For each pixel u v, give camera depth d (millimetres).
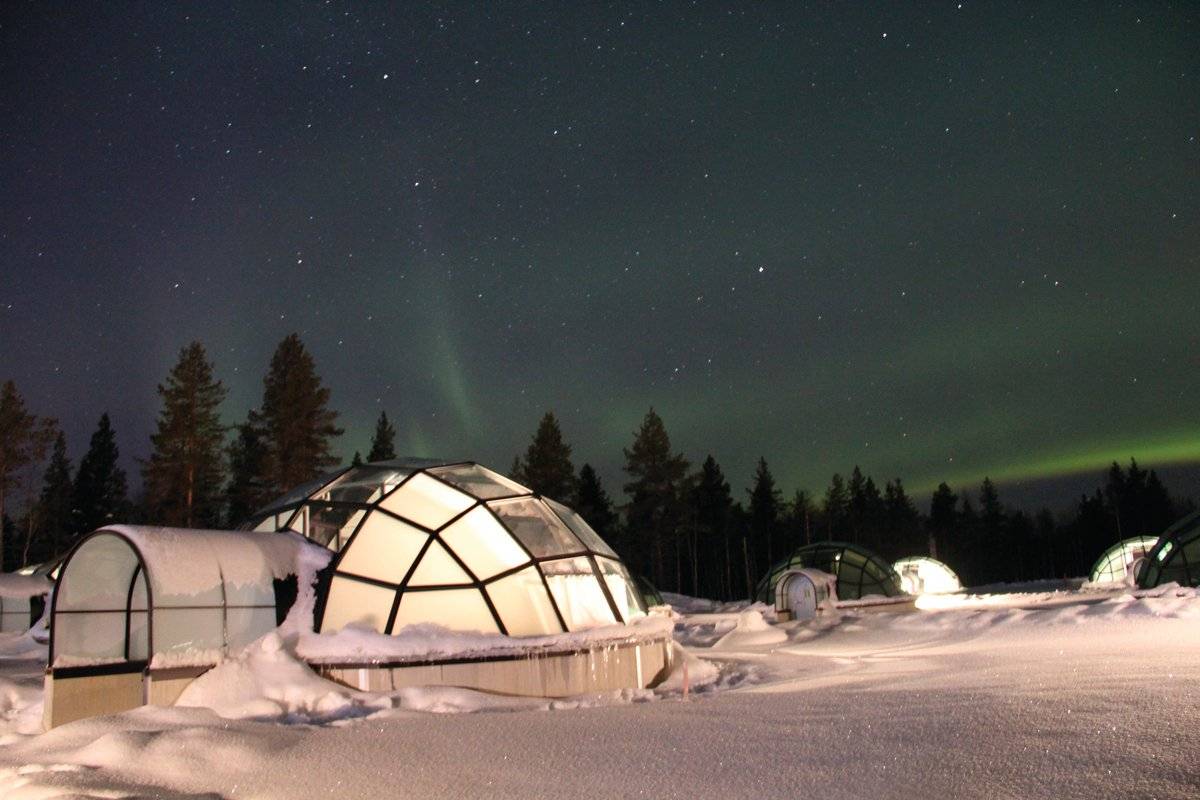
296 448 51125
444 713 9555
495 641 12969
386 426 68000
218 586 12797
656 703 9891
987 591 57156
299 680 12055
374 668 12555
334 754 7621
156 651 12031
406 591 13695
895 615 24531
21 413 50062
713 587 79000
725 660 18203
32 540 63719
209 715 9312
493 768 7074
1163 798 5031
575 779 6645
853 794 5719
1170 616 16828
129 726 8875
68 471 66750
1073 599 30453
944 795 5512
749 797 5887
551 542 15375
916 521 92062
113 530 12719
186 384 50562
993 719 7012
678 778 6438
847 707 8375
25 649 23156
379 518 14609
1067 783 5430
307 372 52125
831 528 90000
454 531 14523
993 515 95438
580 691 13414
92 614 13102
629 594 17156
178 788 6992
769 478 81688
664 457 68875
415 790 6668
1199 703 6938
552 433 64438
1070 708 7117
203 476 51750
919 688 9336
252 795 6816
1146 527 90188
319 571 14023
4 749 8508
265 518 16359
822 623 25016
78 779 7059
